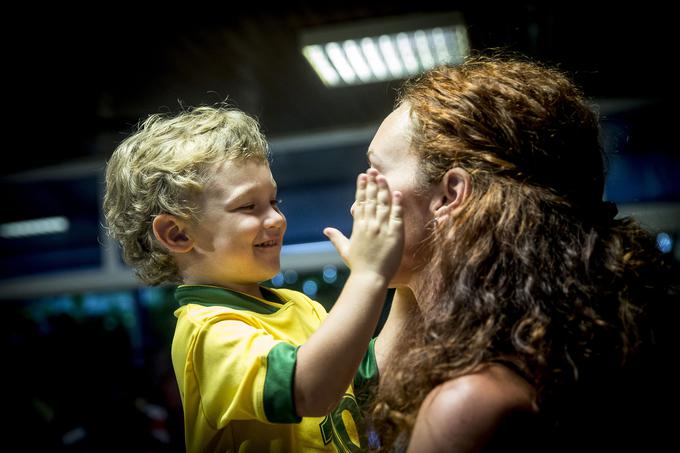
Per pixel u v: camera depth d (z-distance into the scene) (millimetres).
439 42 2713
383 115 3773
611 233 927
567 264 870
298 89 3299
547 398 801
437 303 928
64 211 4512
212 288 1149
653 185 3438
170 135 1194
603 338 843
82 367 3168
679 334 920
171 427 3158
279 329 1132
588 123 1001
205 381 1014
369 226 938
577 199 940
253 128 1241
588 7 2338
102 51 2727
